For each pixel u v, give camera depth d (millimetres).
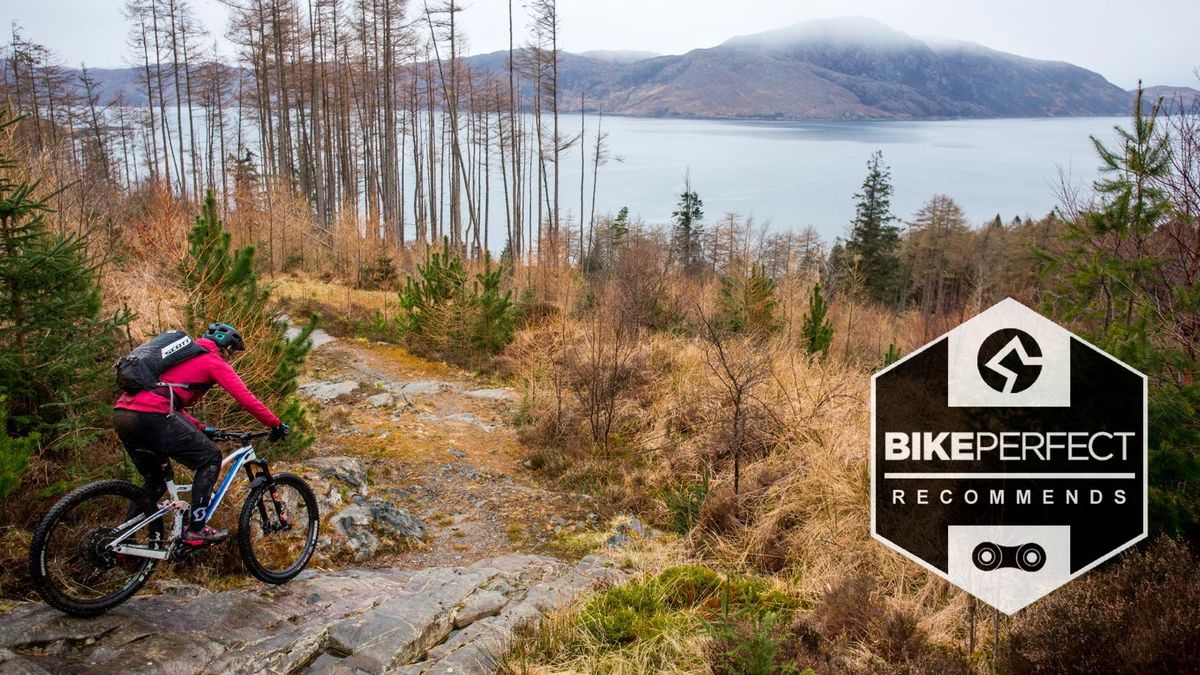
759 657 3824
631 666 4312
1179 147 5852
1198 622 3219
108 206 14258
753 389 8977
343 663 4109
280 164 48906
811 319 13922
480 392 12859
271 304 19312
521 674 4176
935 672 3725
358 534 6414
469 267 23656
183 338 4398
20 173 8516
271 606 4664
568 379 11477
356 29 48969
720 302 16156
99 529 4027
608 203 182500
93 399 5312
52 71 47906
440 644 4586
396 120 52094
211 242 8344
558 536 7164
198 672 3680
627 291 14148
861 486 6289
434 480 8531
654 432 9742
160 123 56188
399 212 50875
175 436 4223
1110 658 3359
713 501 7078
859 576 5086
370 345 16578
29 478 4770
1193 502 4426
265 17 48469
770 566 6141
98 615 3961
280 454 7430
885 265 64250
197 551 5031
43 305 4844
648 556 6398
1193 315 5285
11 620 3684
